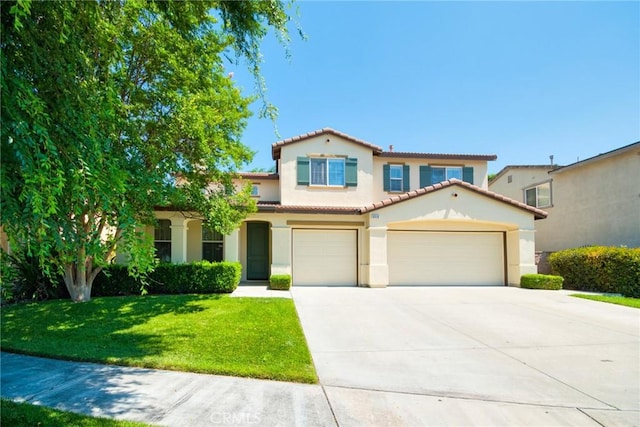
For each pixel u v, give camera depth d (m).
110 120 4.24
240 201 12.45
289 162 16.95
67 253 3.77
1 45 3.07
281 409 4.36
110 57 4.50
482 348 7.04
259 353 6.38
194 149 10.45
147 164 8.73
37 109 2.97
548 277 15.19
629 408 4.53
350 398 4.73
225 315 9.23
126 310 9.81
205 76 9.48
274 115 6.44
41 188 2.90
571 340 7.60
